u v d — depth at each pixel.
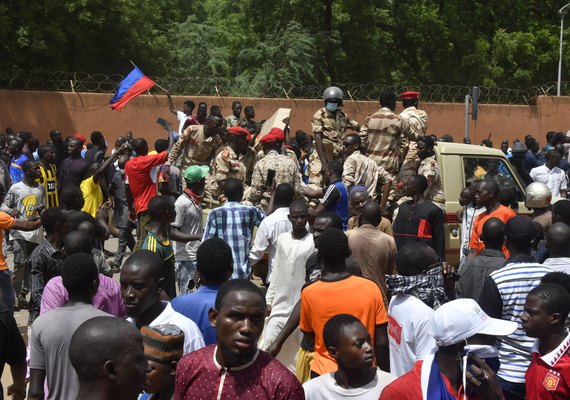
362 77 30.69
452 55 32.09
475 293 6.41
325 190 10.01
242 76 26.92
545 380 4.49
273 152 10.09
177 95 22.50
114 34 27.81
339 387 4.17
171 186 12.23
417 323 4.98
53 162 11.81
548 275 5.15
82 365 2.74
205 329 5.02
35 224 7.82
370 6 29.52
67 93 21.80
